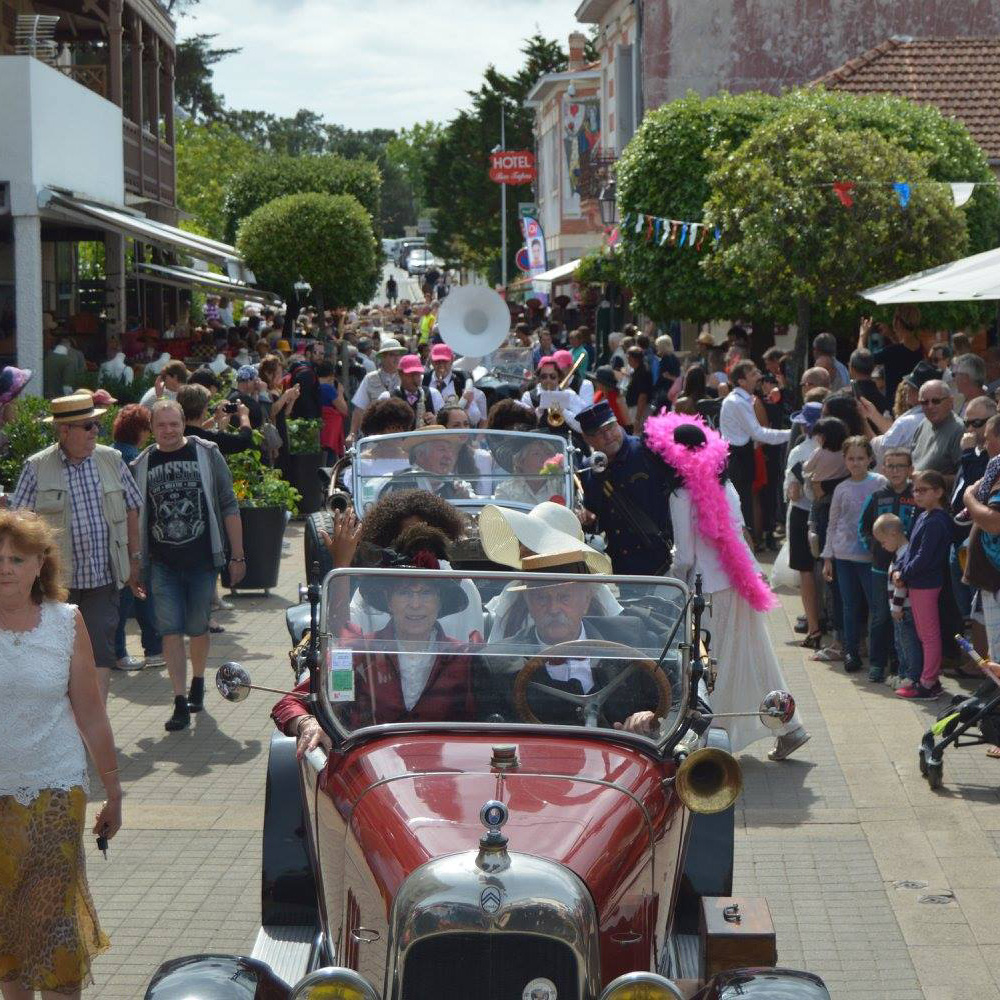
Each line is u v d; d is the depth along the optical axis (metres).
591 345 28.20
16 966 4.75
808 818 7.24
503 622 4.62
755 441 14.02
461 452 9.66
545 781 4.17
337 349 26.12
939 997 5.33
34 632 4.77
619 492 7.84
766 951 4.05
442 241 75.88
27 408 13.36
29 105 16.97
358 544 5.77
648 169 20.91
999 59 24.66
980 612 8.55
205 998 3.76
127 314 26.97
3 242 19.20
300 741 4.62
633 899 3.91
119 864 6.72
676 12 28.42
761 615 7.90
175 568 8.94
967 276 11.55
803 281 17.02
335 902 4.18
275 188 40.16
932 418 10.15
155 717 9.20
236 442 13.30
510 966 3.61
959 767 8.00
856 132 17.39
